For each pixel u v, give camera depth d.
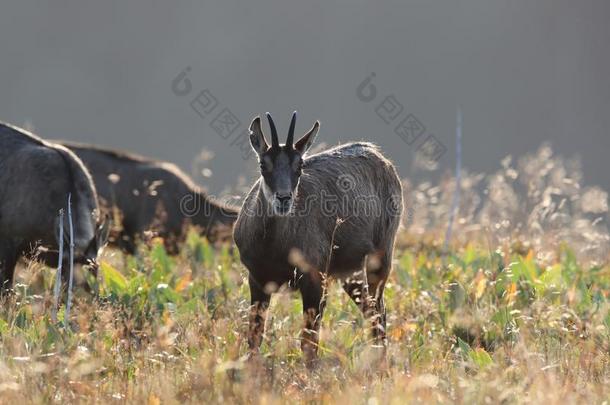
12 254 29.31
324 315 26.33
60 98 194.38
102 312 23.62
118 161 38.66
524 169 38.47
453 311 26.30
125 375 20.47
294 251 24.28
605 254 36.06
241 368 20.16
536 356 21.28
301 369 21.41
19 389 18.91
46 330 22.52
